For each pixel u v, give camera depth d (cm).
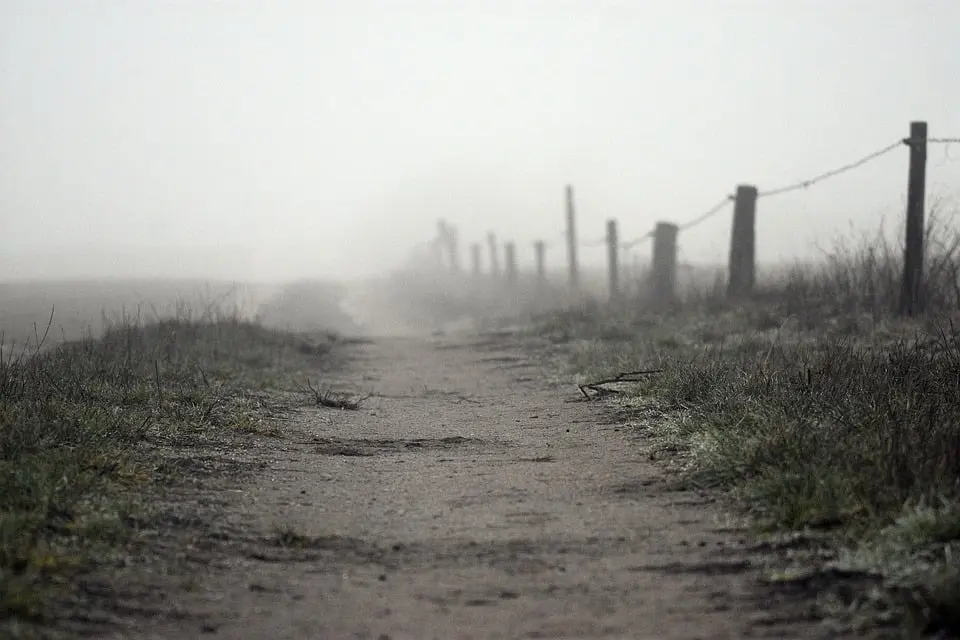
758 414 1678
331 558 1187
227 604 1035
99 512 1253
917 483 1237
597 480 1548
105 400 2014
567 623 981
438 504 1430
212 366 2798
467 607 1029
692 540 1220
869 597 1002
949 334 2619
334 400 2439
